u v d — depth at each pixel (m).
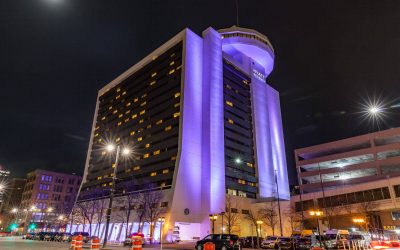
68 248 28.06
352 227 62.03
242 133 88.00
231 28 101.25
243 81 97.50
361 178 76.56
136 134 88.50
